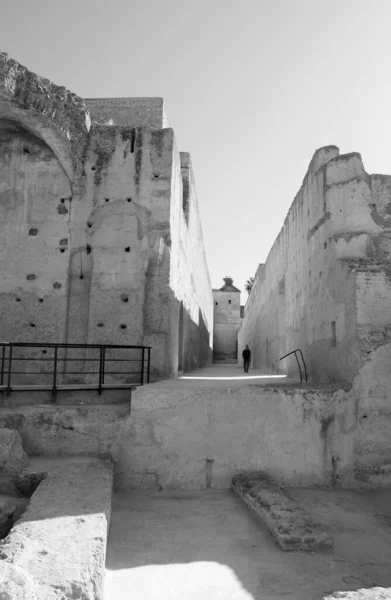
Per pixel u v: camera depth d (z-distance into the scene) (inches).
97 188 401.4
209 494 272.2
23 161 408.8
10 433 253.0
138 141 406.9
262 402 291.1
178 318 471.5
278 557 194.2
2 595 118.0
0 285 393.1
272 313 700.7
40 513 183.5
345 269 327.6
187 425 284.0
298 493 276.1
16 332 387.2
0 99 364.8
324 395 294.8
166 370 387.5
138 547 198.8
